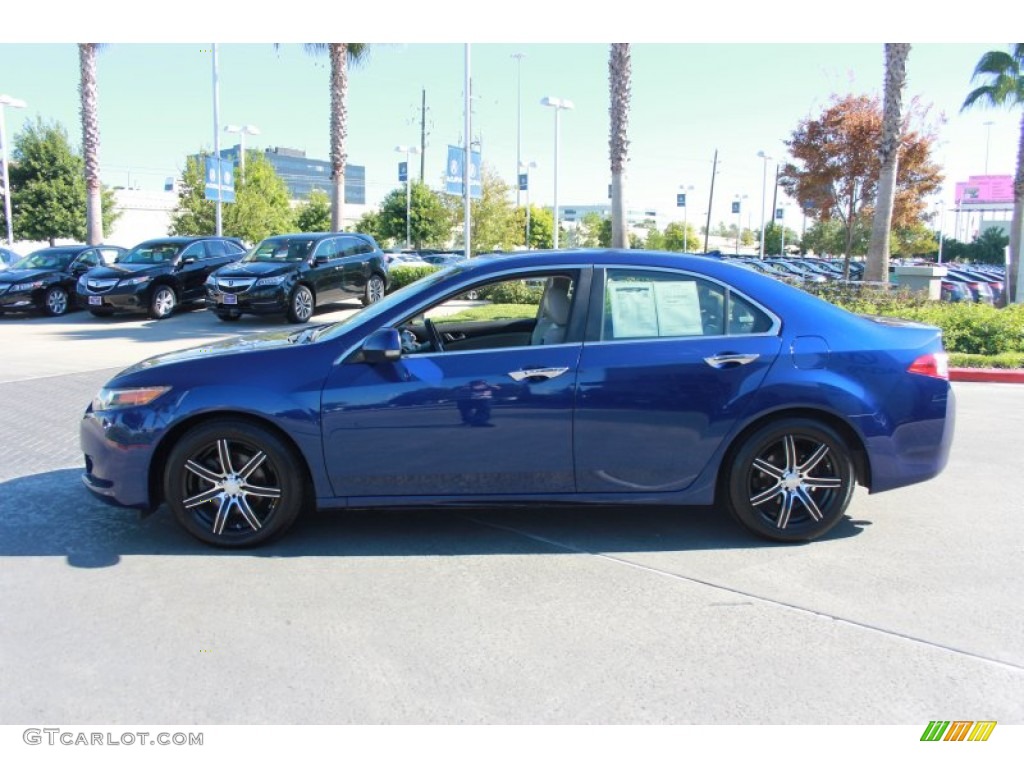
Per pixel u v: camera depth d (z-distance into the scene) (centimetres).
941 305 1455
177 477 430
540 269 445
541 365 424
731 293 442
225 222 4072
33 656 326
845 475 440
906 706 292
